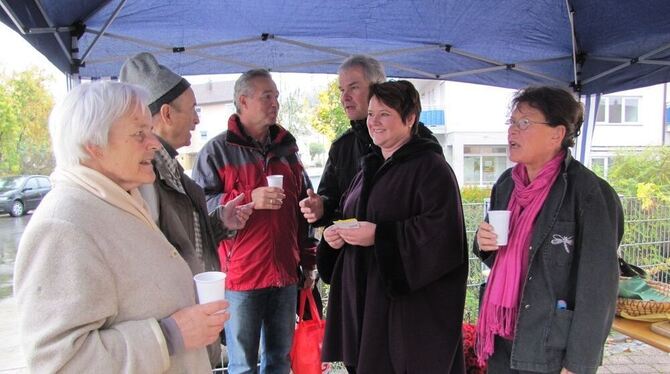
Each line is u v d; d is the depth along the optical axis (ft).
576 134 5.59
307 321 8.67
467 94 62.64
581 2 11.21
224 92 73.92
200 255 5.54
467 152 63.36
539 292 5.25
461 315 5.99
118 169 3.68
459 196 6.00
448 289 5.93
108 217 3.52
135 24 10.96
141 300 3.60
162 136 5.37
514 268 5.49
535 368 5.21
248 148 8.34
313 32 12.41
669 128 59.72
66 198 3.41
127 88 3.76
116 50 12.01
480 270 15.29
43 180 54.24
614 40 12.31
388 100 5.93
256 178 8.27
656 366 13.11
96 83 3.72
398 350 5.80
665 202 18.61
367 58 7.91
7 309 20.63
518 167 6.05
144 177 3.86
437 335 5.83
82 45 11.25
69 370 3.10
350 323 6.33
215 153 8.36
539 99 5.41
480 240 5.62
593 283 4.96
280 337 8.76
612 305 5.03
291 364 8.41
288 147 8.75
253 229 8.16
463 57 14.32
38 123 63.98
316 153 48.80
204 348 4.23
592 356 4.90
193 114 5.61
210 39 12.37
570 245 5.21
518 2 11.12
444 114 63.36
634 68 12.86
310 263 9.16
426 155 5.95
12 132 61.77
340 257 6.71
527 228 5.50
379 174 6.25
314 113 42.19
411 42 13.30
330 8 11.12
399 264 5.65
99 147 3.57
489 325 5.72
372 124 6.08
